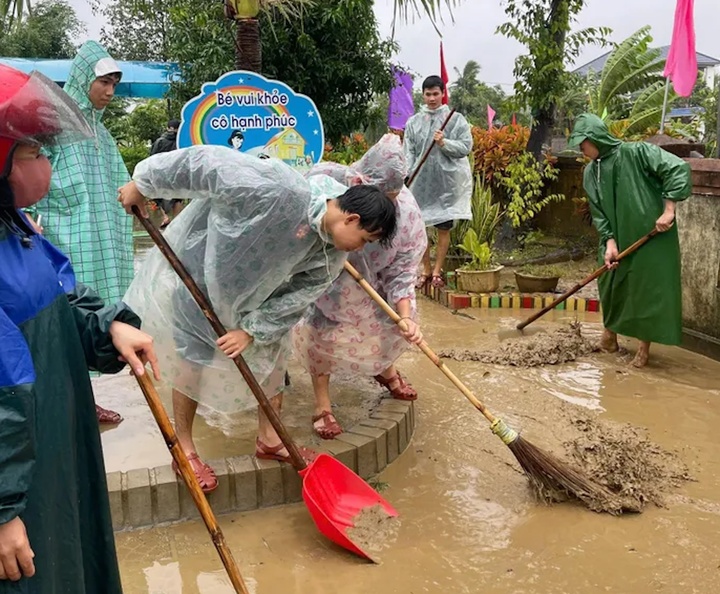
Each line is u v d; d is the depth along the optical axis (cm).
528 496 335
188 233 302
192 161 272
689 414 430
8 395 145
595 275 528
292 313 300
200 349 310
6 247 163
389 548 294
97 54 378
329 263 290
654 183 488
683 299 568
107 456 350
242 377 317
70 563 175
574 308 668
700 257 546
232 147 425
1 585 154
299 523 316
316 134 434
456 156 679
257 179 265
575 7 898
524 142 920
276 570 281
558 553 289
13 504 146
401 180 333
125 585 272
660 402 448
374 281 374
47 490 165
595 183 512
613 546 294
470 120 3253
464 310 676
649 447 376
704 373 504
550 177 903
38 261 172
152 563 287
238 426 391
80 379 185
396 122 829
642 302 496
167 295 308
